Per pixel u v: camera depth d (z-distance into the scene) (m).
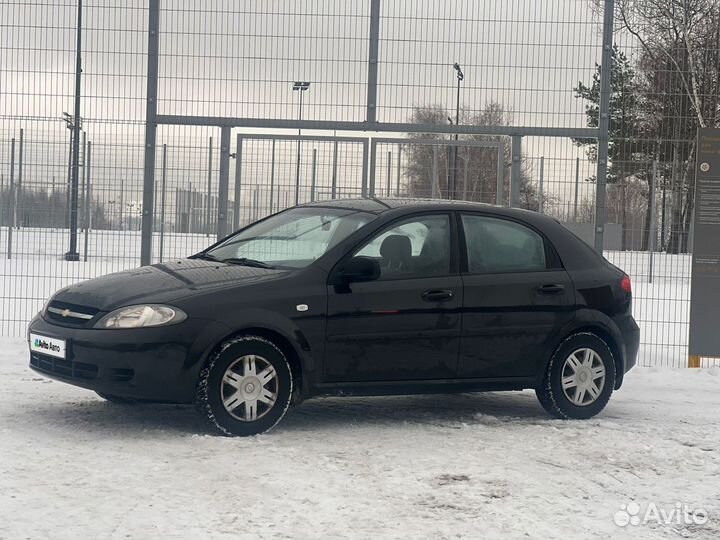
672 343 13.68
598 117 11.84
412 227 7.93
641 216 11.85
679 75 11.85
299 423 7.78
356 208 8.23
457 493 5.88
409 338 7.68
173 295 7.15
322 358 7.41
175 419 7.68
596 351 8.36
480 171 12.68
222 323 7.08
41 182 12.20
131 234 12.10
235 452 6.66
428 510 5.52
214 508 5.41
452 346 7.83
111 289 7.39
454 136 12.70
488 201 12.66
